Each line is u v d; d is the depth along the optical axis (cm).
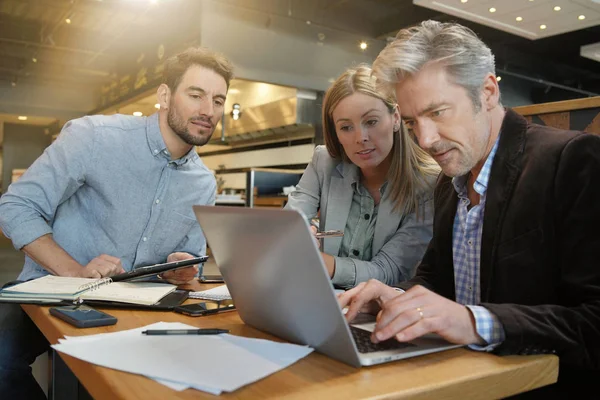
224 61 197
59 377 128
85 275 153
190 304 126
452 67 106
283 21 690
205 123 194
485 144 116
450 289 141
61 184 181
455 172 115
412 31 112
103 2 745
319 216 210
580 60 941
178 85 191
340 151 201
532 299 106
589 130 181
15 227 167
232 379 72
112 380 72
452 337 87
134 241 196
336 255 195
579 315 92
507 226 110
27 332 159
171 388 70
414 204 183
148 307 124
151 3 716
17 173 1452
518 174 112
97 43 966
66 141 185
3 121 1520
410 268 182
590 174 102
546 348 89
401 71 108
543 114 195
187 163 203
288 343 92
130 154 191
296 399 67
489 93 113
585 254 99
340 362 83
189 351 85
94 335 96
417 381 74
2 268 707
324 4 726
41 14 833
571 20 554
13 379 154
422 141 111
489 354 89
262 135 954
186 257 164
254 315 103
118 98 1027
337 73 743
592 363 92
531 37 620
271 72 682
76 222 193
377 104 175
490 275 112
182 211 202
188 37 671
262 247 85
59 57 1065
